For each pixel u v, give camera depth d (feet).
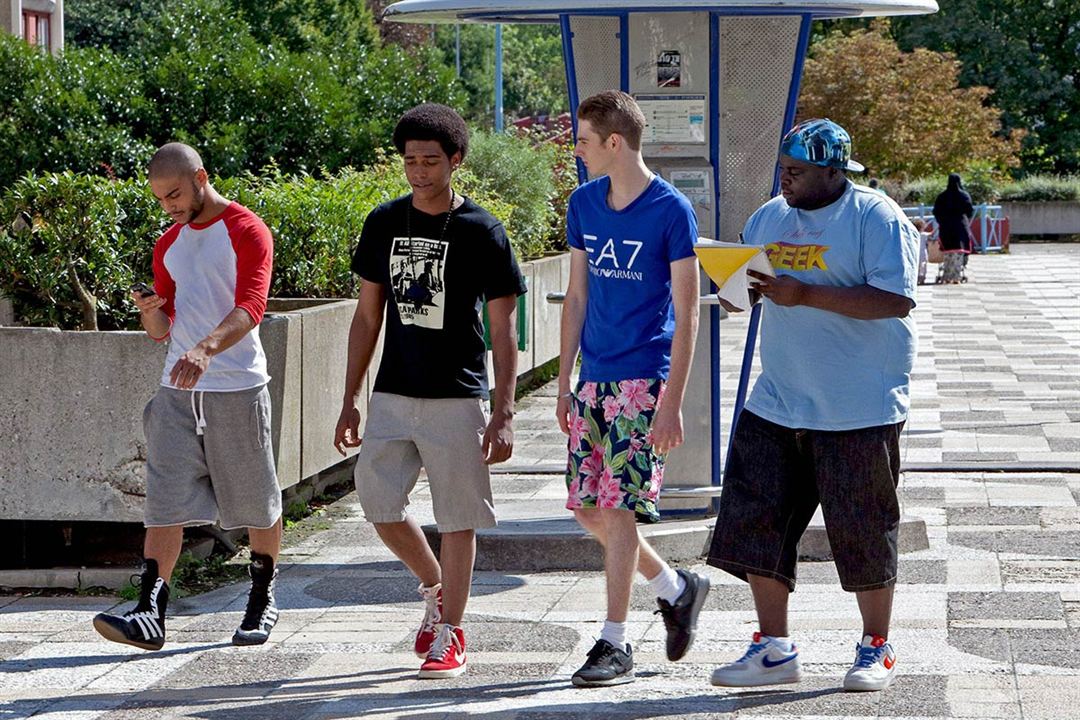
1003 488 48.85
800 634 32.73
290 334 44.55
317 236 54.65
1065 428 60.49
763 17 42.32
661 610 30.01
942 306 120.57
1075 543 40.98
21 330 39.81
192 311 32.27
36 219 44.37
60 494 40.04
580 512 30.63
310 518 46.96
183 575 39.50
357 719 27.73
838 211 27.99
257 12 181.88
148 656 32.68
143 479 39.73
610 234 29.35
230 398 32.30
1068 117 292.40
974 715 26.99
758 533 28.55
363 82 105.19
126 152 90.38
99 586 39.06
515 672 30.68
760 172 43.11
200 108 95.66
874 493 28.02
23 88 92.22
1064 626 32.78
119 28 231.50
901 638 32.09
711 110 42.19
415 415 30.40
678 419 28.84
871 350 27.99
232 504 32.76
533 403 73.36
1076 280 148.46
